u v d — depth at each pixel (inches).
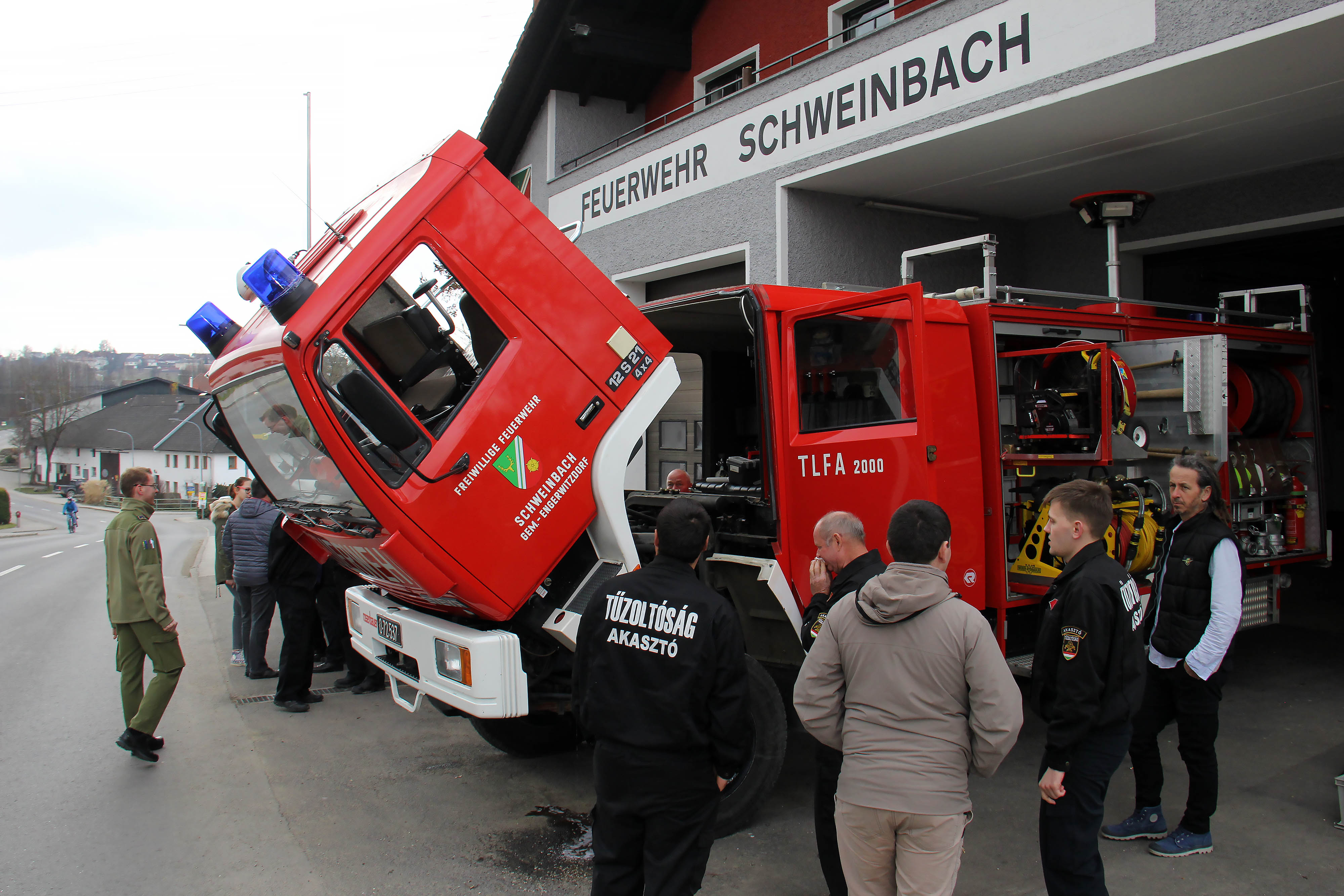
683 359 240.4
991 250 192.9
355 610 185.6
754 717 158.1
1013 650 191.0
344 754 205.3
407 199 139.5
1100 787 108.8
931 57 275.6
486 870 147.4
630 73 511.5
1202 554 143.2
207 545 1029.8
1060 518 113.5
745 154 347.3
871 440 168.9
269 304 128.8
